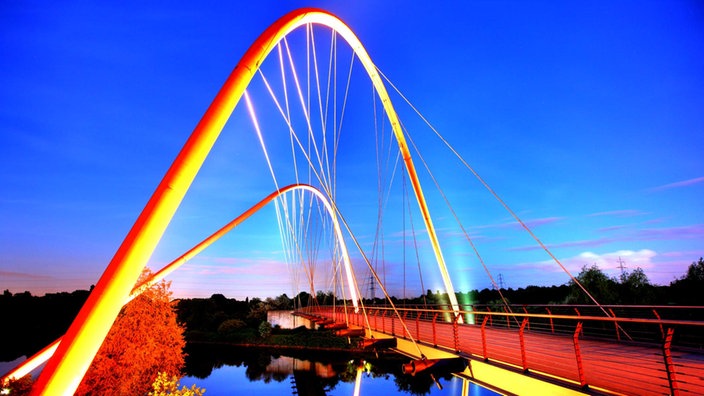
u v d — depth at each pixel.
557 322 20.80
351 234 16.56
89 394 15.59
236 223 22.06
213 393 34.84
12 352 40.69
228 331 62.84
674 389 5.81
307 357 47.00
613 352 10.16
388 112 25.02
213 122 7.83
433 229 25.05
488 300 47.62
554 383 7.18
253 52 8.78
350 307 54.38
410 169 25.36
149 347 16.81
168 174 7.33
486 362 9.51
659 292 20.42
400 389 32.25
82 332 6.35
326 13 19.31
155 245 7.12
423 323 23.75
